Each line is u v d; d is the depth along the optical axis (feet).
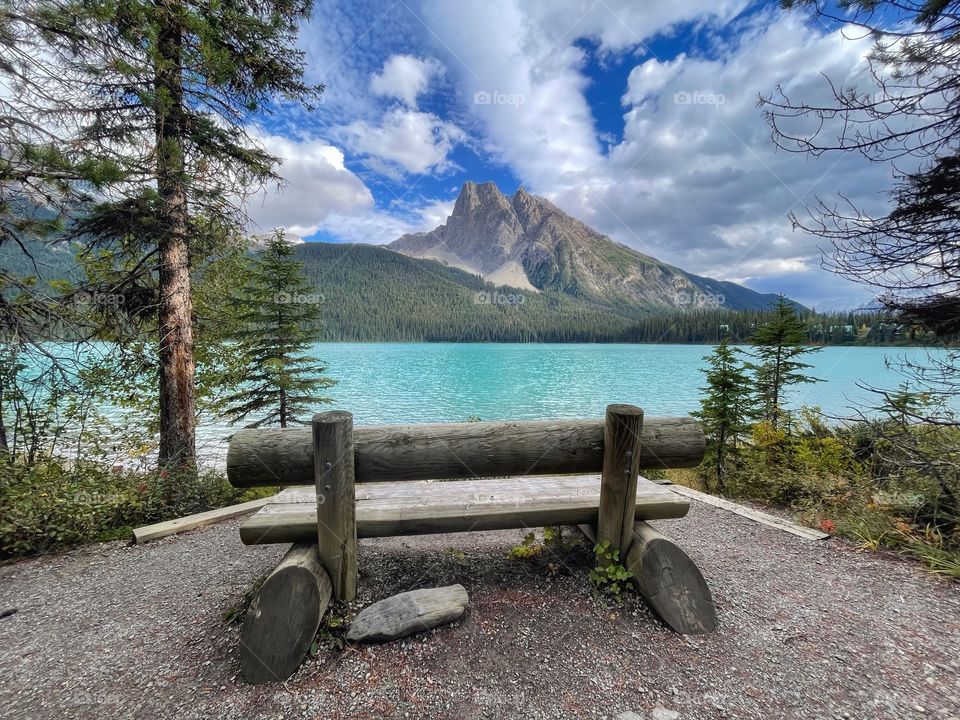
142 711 5.49
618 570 7.57
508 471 7.37
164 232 16.58
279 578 6.19
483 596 7.73
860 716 5.24
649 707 5.40
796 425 24.12
